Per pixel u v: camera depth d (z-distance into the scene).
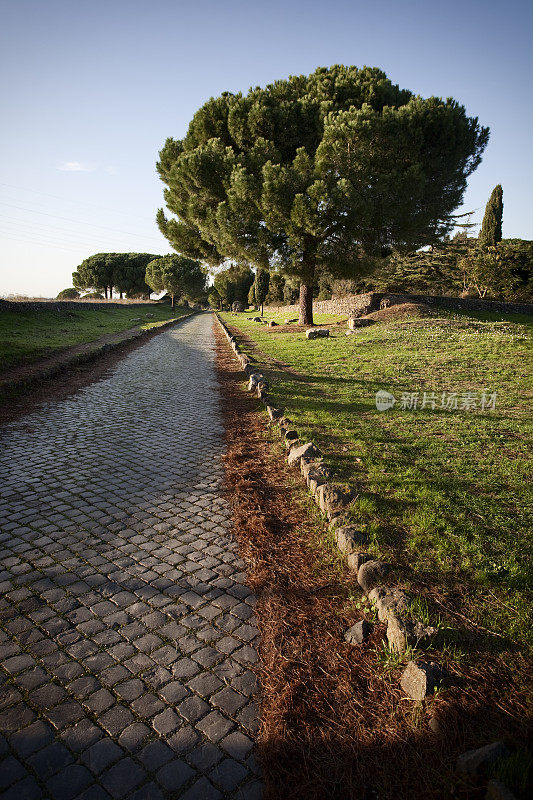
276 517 4.50
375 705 2.40
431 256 39.41
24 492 5.00
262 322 36.50
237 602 3.28
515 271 35.78
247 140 20.14
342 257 19.50
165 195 22.45
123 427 7.80
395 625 2.74
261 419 8.23
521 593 3.15
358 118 16.72
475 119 20.16
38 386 10.72
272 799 1.95
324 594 3.32
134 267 74.38
